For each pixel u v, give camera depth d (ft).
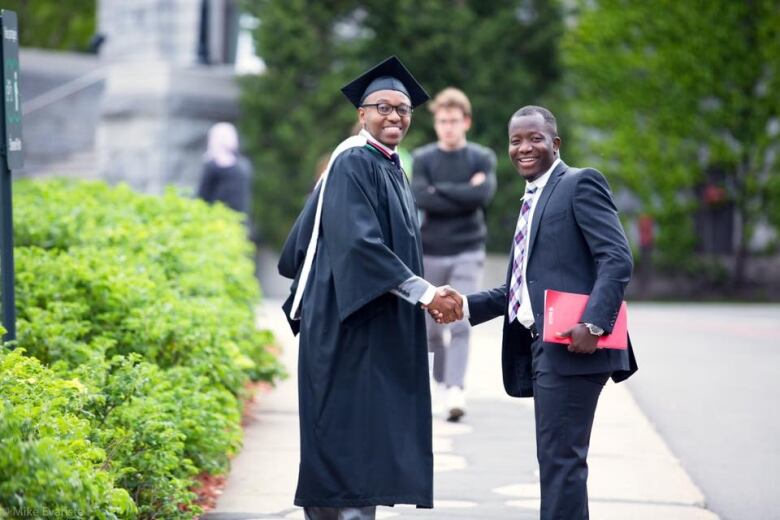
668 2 222.28
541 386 47.39
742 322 153.48
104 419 51.42
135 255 77.87
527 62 208.23
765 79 224.33
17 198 89.61
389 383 47.60
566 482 46.65
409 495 47.21
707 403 89.76
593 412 47.42
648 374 104.22
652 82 224.53
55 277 66.59
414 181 82.28
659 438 76.13
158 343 63.52
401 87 49.70
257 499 58.80
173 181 193.26
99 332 64.34
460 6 204.64
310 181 193.77
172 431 50.29
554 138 49.16
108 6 238.27
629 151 224.33
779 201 226.38
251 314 86.69
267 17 198.70
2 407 37.37
